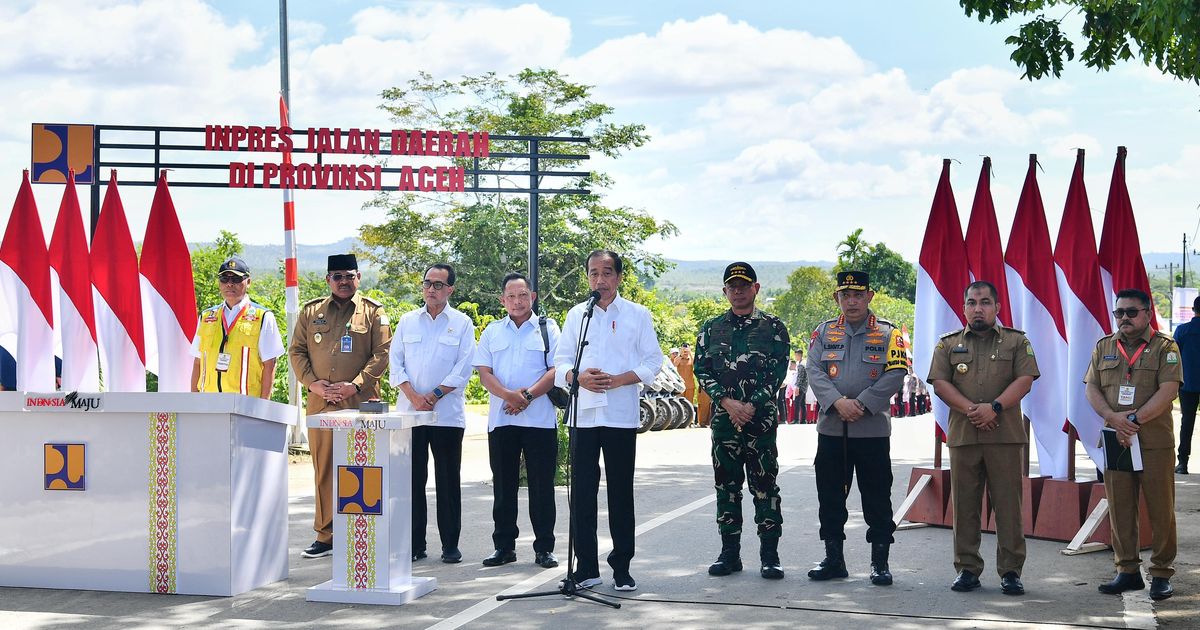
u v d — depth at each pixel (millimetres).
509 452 8664
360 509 7375
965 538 7629
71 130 14125
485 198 40812
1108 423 7602
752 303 8125
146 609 7137
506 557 8672
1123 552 7570
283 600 7391
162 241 10016
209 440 7508
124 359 9875
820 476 8047
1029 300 9820
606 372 7746
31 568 7730
